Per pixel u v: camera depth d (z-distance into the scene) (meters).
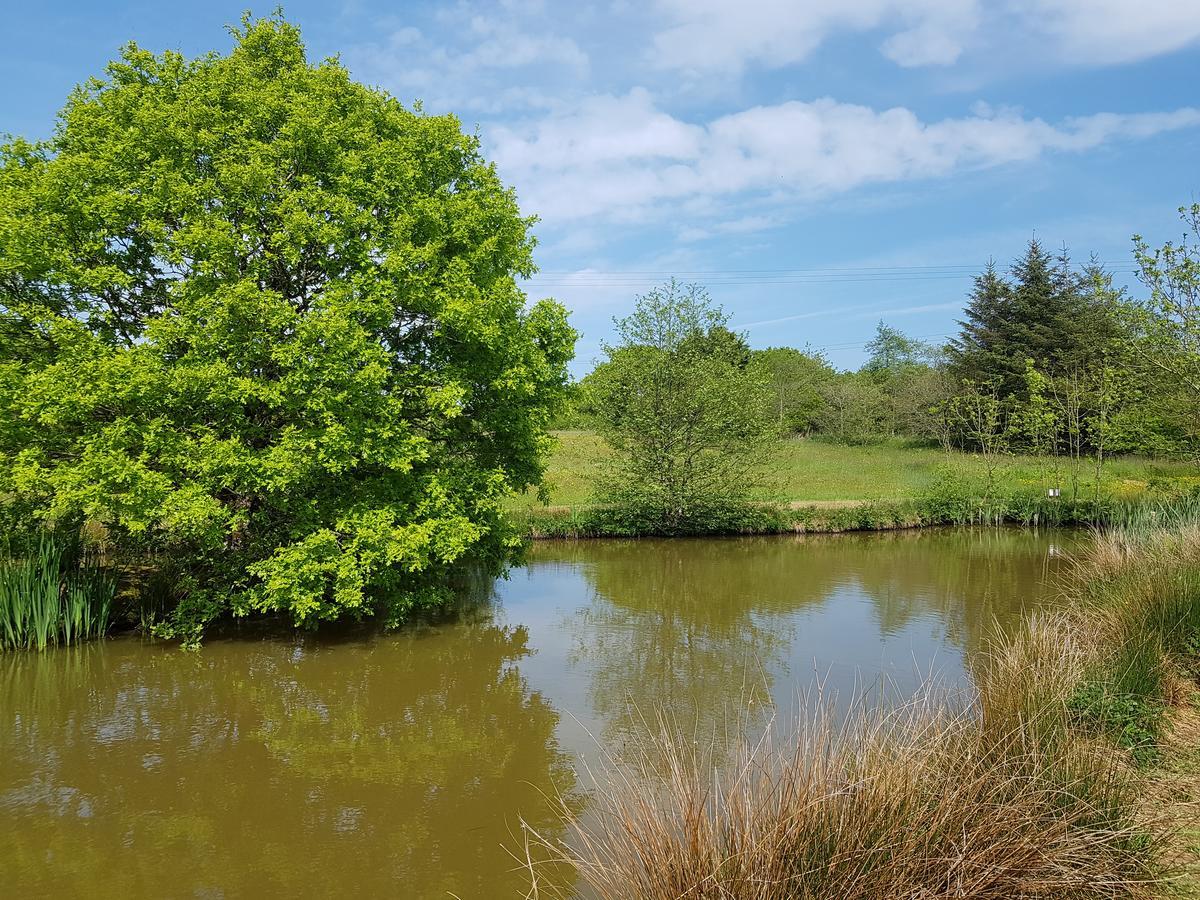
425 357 12.71
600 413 25.41
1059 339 44.94
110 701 9.73
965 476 29.45
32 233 10.34
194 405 10.98
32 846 6.34
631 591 16.70
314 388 10.66
